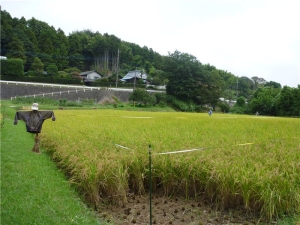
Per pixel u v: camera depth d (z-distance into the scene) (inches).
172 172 243.3
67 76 2844.5
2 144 409.4
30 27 3533.5
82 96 2128.4
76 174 245.9
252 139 331.0
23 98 1781.5
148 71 4052.7
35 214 193.5
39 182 254.7
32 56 2987.2
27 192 231.3
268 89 2402.8
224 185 211.5
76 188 248.7
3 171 281.1
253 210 209.6
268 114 2052.2
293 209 198.2
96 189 223.5
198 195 242.7
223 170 214.8
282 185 195.9
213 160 230.5
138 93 2135.8
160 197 244.5
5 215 191.0
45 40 3304.6
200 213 214.2
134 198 241.4
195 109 2503.7
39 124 358.0
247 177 202.4
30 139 489.4
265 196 191.6
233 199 216.1
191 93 2591.0
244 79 4370.1
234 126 499.8
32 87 2036.2
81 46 3887.8
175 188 249.3
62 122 564.4
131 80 3299.7
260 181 196.4
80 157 259.1
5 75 2395.4
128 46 4505.4
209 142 301.6
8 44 2866.6
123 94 2289.6
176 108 2470.5
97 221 193.6
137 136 348.2
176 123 551.5
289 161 229.8
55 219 187.6
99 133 380.2
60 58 3284.9
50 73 2815.0
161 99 2383.1
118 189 223.1
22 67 2491.4
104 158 256.2
